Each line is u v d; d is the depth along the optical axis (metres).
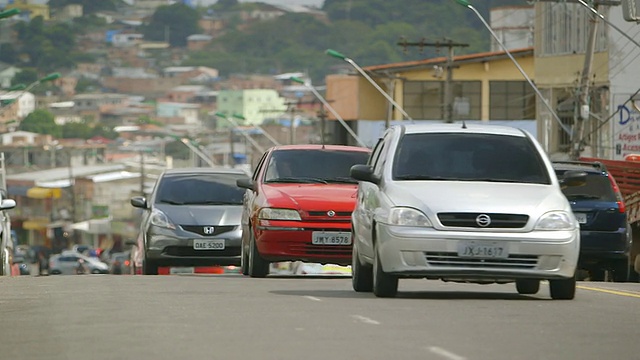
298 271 71.19
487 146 33.56
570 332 23.88
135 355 20.91
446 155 33.28
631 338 23.05
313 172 46.06
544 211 31.16
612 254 48.16
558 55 120.50
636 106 102.06
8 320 26.84
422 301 30.45
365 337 23.06
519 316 26.66
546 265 30.91
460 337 23.06
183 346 21.94
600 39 112.69
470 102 172.00
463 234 30.67
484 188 31.88
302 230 43.62
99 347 22.02
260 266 44.69
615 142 106.62
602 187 48.59
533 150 33.56
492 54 168.00
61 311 28.50
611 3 88.31
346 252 43.75
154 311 28.03
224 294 33.06
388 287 31.91
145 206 53.34
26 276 43.47
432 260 30.83
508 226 30.88
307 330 24.14
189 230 51.44
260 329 24.31
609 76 107.81
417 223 30.92
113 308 28.91
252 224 44.78
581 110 91.81
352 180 45.75
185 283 38.16
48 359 20.73
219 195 53.22
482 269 30.75
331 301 30.47
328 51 129.75
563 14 119.69
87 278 41.50
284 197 44.16
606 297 32.69
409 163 33.12
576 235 31.28
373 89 193.88
